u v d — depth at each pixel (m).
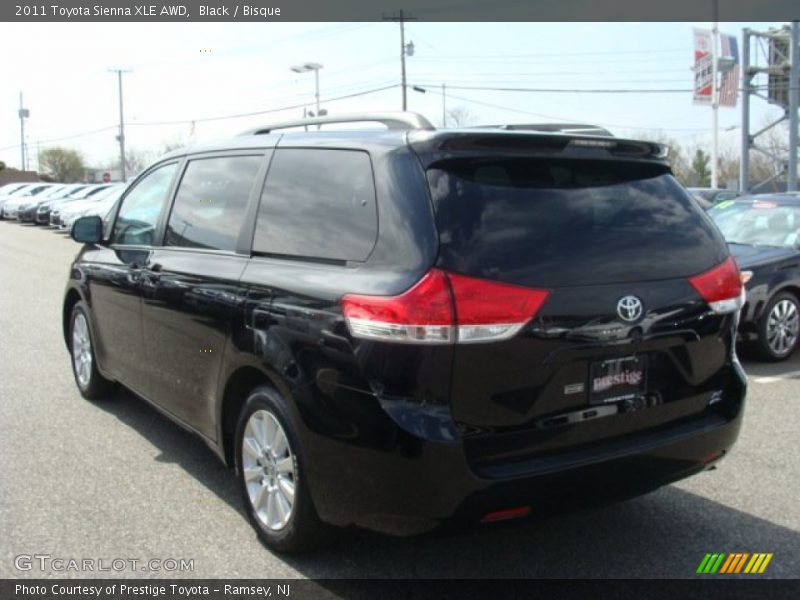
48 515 4.05
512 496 3.00
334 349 3.13
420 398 2.92
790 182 29.20
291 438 3.41
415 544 3.77
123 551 3.67
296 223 3.63
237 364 3.72
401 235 3.06
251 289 3.65
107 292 5.28
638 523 4.00
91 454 4.93
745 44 31.58
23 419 5.62
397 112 3.57
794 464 4.79
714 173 30.23
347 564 3.57
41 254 17.94
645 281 3.31
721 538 3.83
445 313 2.90
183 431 5.39
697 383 3.54
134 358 5.00
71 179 96.88
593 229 3.28
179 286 4.26
